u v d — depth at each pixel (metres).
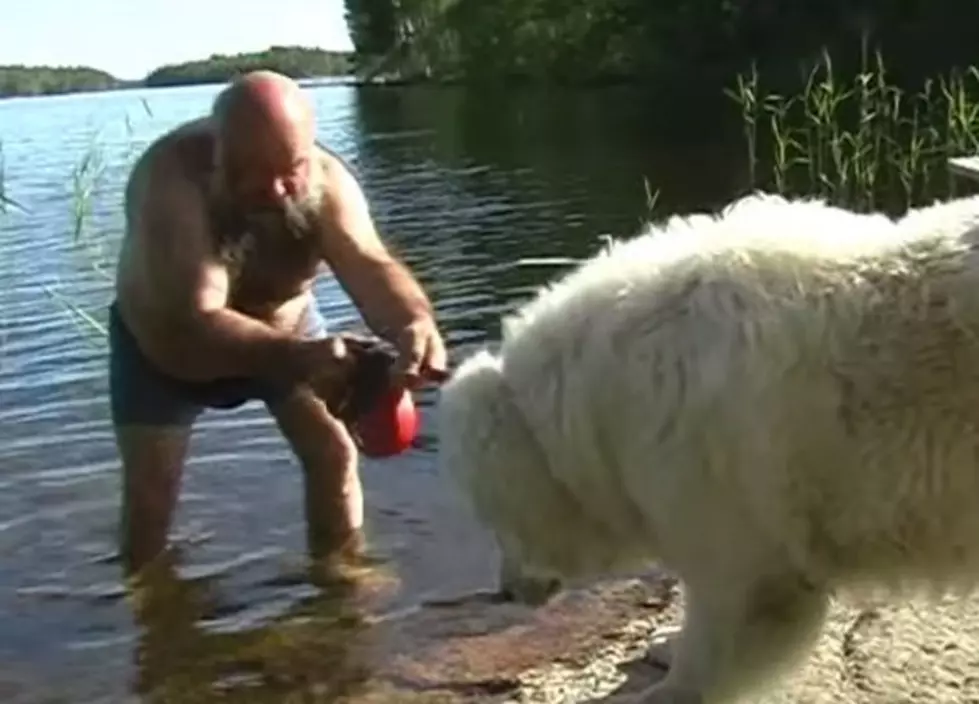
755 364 1.67
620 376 1.76
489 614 2.52
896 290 1.66
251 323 2.58
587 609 2.49
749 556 1.74
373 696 2.27
